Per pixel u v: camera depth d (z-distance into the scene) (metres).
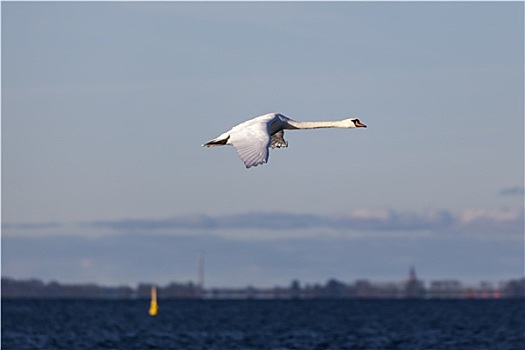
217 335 107.38
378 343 94.44
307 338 102.50
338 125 40.44
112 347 90.62
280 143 40.75
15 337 100.25
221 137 33.94
